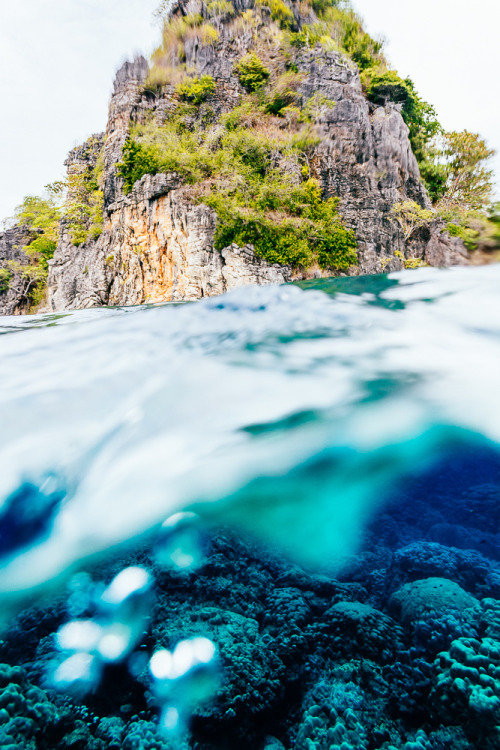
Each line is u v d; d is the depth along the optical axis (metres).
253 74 23.25
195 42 23.75
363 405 2.62
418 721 1.37
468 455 2.46
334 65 22.86
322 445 2.37
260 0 24.70
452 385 2.74
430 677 1.48
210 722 1.35
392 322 3.96
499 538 2.18
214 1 24.42
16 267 32.31
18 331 5.18
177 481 2.14
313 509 2.23
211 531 2.14
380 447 2.38
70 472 2.07
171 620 1.72
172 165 19.89
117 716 1.38
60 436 2.30
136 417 2.54
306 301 5.12
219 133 21.19
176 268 19.12
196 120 22.39
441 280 5.21
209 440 2.36
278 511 2.18
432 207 24.16
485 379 2.78
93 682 1.46
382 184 21.84
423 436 2.40
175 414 2.59
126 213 20.86
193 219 18.84
